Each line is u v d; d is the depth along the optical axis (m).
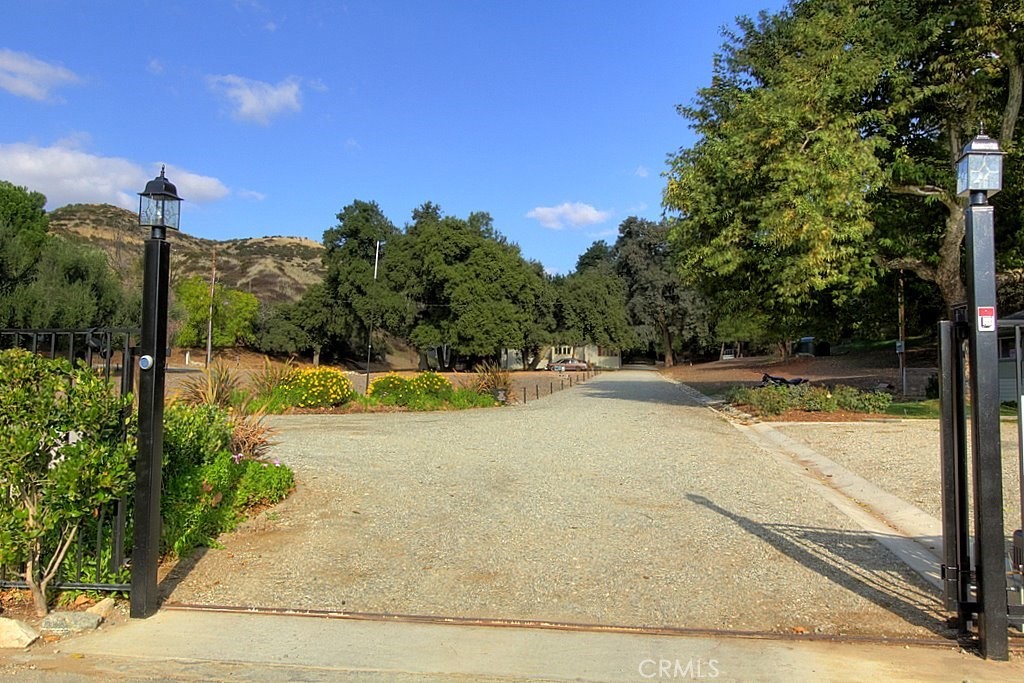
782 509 7.88
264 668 4.04
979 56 17.41
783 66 19.16
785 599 5.17
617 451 12.05
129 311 38.91
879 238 19.53
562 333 71.25
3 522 4.44
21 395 4.37
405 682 3.87
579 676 3.93
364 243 70.88
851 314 25.75
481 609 5.00
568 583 5.49
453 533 6.77
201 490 6.66
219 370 17.47
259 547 6.30
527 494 8.45
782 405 18.20
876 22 18.30
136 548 4.81
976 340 4.23
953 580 4.56
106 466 4.62
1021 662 4.11
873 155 17.95
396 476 9.44
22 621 4.64
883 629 4.63
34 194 45.81
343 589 5.36
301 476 9.19
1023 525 4.50
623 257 75.25
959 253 20.09
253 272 116.06
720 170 18.56
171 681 3.89
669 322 74.81
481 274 59.12
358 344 71.12
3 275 31.70
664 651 4.28
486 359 62.38
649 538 6.65
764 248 18.70
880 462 10.92
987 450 4.19
